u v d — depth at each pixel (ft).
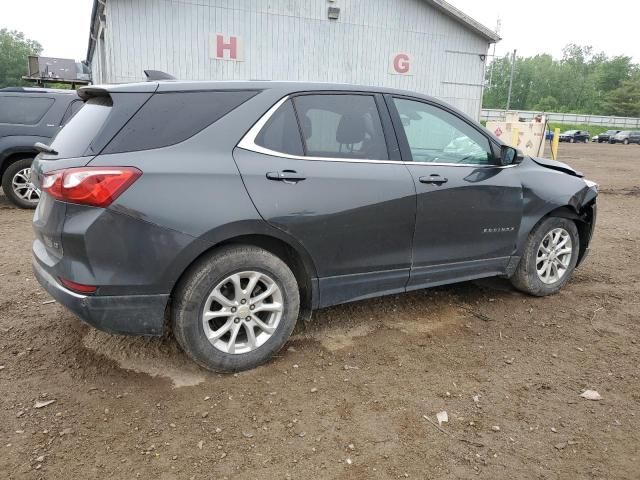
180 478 7.79
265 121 10.61
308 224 10.71
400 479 7.89
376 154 11.93
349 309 14.05
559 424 9.35
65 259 9.23
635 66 374.63
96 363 10.96
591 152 105.19
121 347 11.60
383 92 12.41
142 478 7.76
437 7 64.64
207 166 9.76
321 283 11.34
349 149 11.59
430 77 67.36
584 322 13.82
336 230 11.10
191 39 54.54
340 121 11.57
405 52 65.16
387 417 9.39
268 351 10.85
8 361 10.99
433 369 11.12
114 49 51.78
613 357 11.90
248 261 10.23
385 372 10.93
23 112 27.35
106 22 51.34
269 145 10.57
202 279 9.82
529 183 14.37
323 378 10.61
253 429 8.95
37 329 12.49
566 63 437.99
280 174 10.40
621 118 237.66
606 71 381.40
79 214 9.03
